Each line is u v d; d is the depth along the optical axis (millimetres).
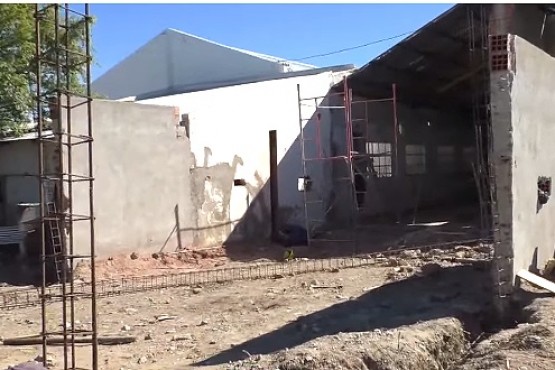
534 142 9078
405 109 22828
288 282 11617
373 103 21016
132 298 10867
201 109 16281
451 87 21844
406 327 7469
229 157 16891
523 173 8594
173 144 15422
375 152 20969
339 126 19969
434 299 9234
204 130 16281
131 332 8562
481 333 7910
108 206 13773
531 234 8945
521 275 8281
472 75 20500
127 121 14297
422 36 16875
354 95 20172
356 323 8188
